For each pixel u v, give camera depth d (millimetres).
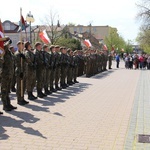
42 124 7426
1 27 8211
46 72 12094
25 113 8625
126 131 6914
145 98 11938
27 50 10672
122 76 22984
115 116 8508
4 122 7559
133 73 26766
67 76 15719
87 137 6418
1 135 6441
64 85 14531
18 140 6117
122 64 47844
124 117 8398
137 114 8805
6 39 8055
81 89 14328
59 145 5852
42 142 6012
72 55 15891
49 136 6430
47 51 12367
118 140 6227
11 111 8852
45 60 11672
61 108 9477
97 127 7258
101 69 27516
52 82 12961
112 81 18766
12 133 6605
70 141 6117
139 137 6410
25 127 7117
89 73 21547
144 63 35031
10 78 8922
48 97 11594
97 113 8867
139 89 14844
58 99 11180
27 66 10609
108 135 6586
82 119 8055
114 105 10250
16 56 9805
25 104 9969
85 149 5645
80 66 21781
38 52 11414
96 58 24250
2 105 9688
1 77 8766
